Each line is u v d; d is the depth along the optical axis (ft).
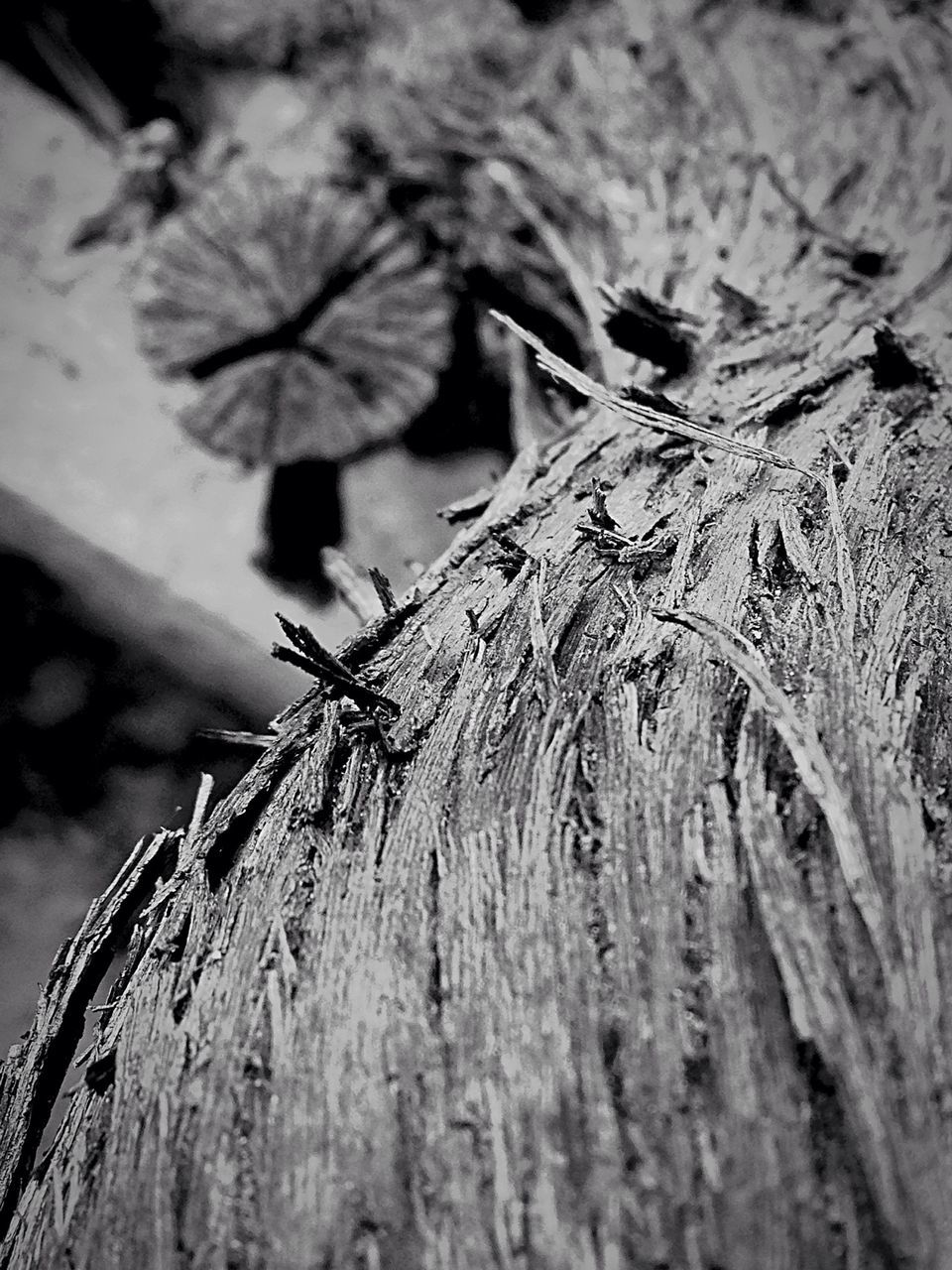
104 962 0.51
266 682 1.28
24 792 1.34
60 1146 0.44
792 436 0.60
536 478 0.68
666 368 0.76
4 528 1.28
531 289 1.16
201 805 0.54
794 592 0.49
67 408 1.43
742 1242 0.31
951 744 0.43
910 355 0.65
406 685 0.52
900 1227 0.30
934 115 0.86
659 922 0.38
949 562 0.52
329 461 1.27
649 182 1.00
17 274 1.56
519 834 0.42
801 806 0.39
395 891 0.42
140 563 1.30
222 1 1.66
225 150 1.68
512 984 0.38
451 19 1.28
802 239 0.83
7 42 1.80
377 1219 0.35
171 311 1.15
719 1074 0.34
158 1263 0.37
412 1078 0.37
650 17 1.12
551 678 0.47
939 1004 0.34
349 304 1.14
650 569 0.52
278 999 0.41
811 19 1.04
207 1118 0.39
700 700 0.44
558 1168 0.33
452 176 1.21
